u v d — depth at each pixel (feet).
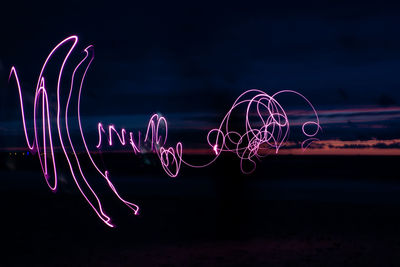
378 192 36.24
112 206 30.25
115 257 16.51
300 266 14.88
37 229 22.54
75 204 31.45
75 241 19.60
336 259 15.85
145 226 23.09
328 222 23.49
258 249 17.53
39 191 38.99
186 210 27.96
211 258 16.10
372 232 20.86
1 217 26.27
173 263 15.44
